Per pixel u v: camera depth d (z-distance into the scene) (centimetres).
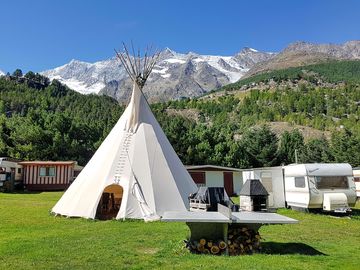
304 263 679
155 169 1355
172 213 818
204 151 3875
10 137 3953
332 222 1334
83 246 815
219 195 989
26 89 10375
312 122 9962
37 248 794
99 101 10412
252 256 734
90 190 1338
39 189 3394
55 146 3997
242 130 8081
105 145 1485
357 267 654
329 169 1623
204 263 667
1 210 1566
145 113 1528
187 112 12988
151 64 1603
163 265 657
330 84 18412
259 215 800
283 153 4959
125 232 1002
